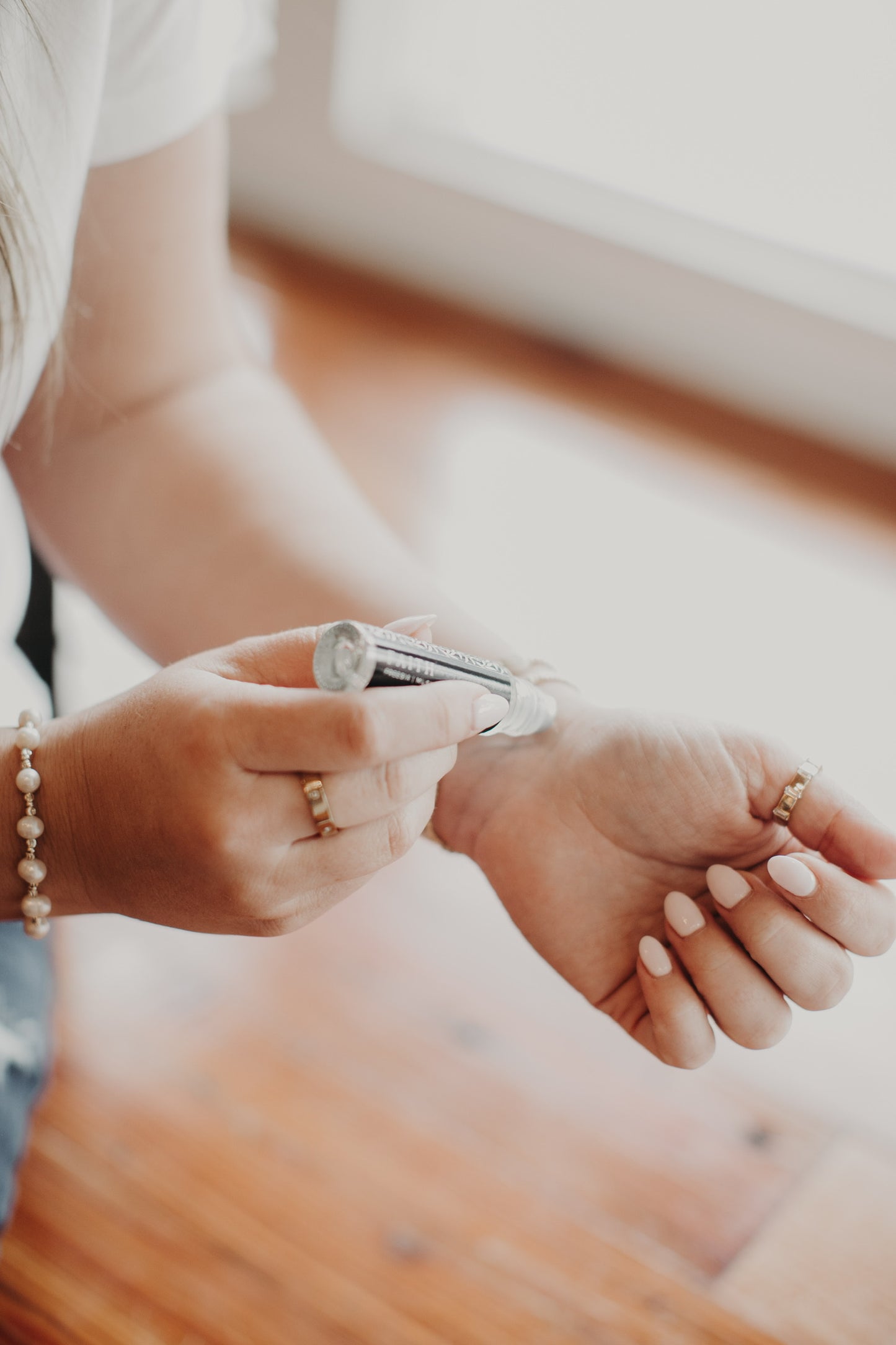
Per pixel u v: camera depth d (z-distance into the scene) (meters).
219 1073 1.04
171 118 0.64
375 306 2.32
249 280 2.35
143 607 0.70
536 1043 1.09
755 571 1.75
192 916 0.53
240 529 0.68
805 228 2.06
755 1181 0.98
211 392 0.72
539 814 0.63
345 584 0.65
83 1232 0.92
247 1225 0.93
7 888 0.55
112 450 0.70
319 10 2.17
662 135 2.12
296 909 0.52
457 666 0.50
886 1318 0.89
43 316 0.58
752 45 1.97
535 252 2.22
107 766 0.49
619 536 1.79
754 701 1.49
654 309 2.14
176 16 0.61
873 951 0.57
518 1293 0.90
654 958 0.59
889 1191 0.98
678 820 0.60
